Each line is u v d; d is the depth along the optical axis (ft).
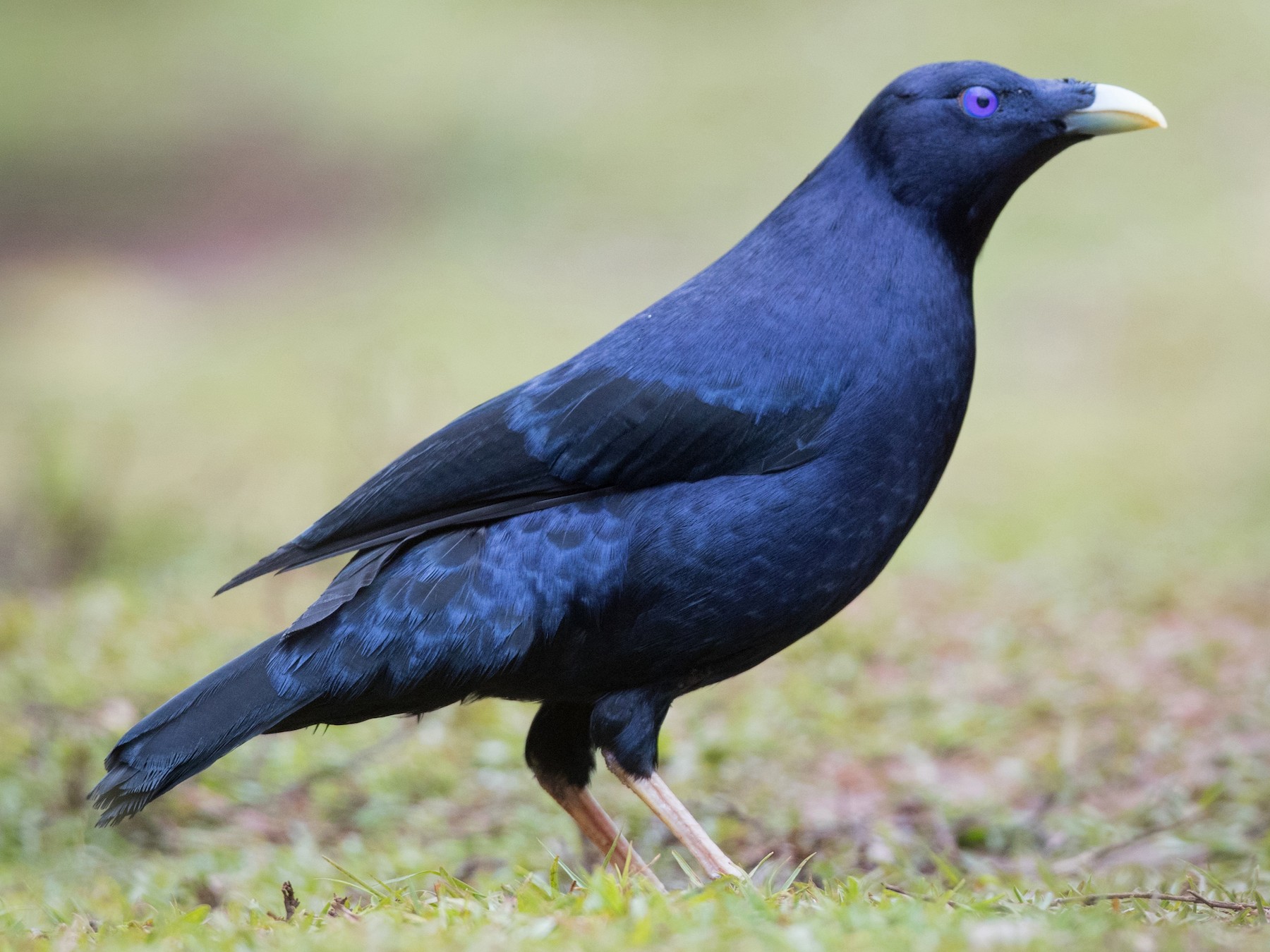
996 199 25.02
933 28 137.80
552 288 105.19
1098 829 30.60
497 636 22.45
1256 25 120.37
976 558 53.36
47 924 24.68
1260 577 48.19
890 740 36.32
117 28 178.70
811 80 136.05
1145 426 72.64
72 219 134.51
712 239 112.37
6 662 40.50
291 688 22.29
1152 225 96.63
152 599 48.24
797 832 30.35
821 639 42.68
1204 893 24.32
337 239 125.39
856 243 24.22
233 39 173.47
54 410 76.18
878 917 19.49
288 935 20.21
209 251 125.80
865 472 23.24
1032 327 87.35
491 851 30.50
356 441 66.28
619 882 21.65
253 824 33.06
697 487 22.88
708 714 38.50
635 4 169.78
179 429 77.97
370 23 173.37
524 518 22.79
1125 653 41.11
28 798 33.17
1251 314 82.74
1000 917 20.25
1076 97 24.77
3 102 160.04
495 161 134.00
